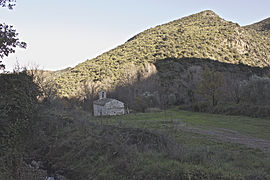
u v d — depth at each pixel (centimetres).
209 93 4206
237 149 1386
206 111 4166
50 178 1019
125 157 982
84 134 1359
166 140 1307
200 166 859
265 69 6294
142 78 6247
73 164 1096
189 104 4931
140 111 5178
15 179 842
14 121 1134
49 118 1645
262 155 1234
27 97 1295
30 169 954
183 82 6003
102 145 1154
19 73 1383
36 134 1380
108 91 6106
